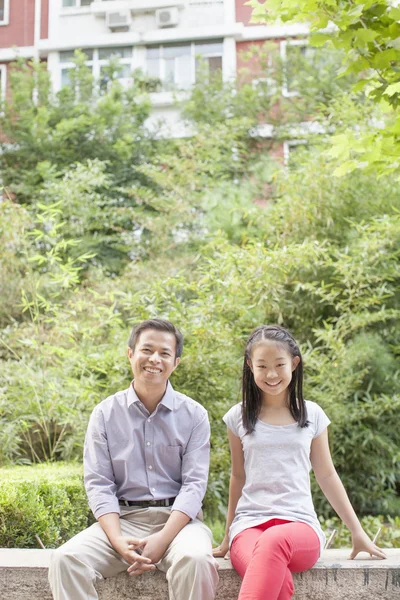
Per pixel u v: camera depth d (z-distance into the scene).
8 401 4.46
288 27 10.30
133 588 2.27
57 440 4.76
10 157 9.15
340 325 5.26
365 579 2.30
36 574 2.30
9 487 2.71
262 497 2.38
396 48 2.87
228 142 8.66
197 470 2.43
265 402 2.51
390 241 5.11
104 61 10.74
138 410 2.47
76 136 9.09
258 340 2.42
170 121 10.26
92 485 2.38
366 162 3.26
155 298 4.51
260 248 4.79
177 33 10.55
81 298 6.08
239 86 9.81
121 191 8.44
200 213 7.77
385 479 5.07
